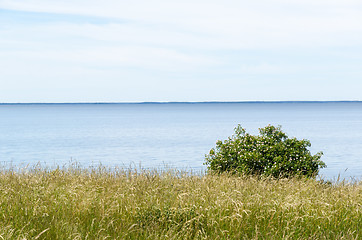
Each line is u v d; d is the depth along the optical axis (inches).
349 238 293.1
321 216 337.1
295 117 6899.6
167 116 7751.0
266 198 371.6
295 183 471.8
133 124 4618.6
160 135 2854.3
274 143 594.6
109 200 358.3
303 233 307.7
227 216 316.2
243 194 382.9
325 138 2491.4
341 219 333.7
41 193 362.6
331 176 995.9
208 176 490.9
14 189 386.9
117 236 286.2
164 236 285.3
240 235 295.3
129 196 374.3
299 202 358.9
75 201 354.6
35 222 297.7
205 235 288.0
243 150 588.1
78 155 1619.1
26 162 1342.3
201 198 359.6
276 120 5634.8
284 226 315.3
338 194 403.5
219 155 599.2
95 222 308.8
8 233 268.8
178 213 323.3
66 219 302.7
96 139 2502.5
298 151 573.3
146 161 1397.6
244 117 7032.5
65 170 534.0
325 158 1467.8
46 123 4918.8
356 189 433.7
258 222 321.4
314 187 443.5
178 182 450.9
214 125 4313.5
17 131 3348.9
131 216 328.2
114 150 1830.7
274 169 546.9
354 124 4392.2
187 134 2950.3
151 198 367.9
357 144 2078.0
